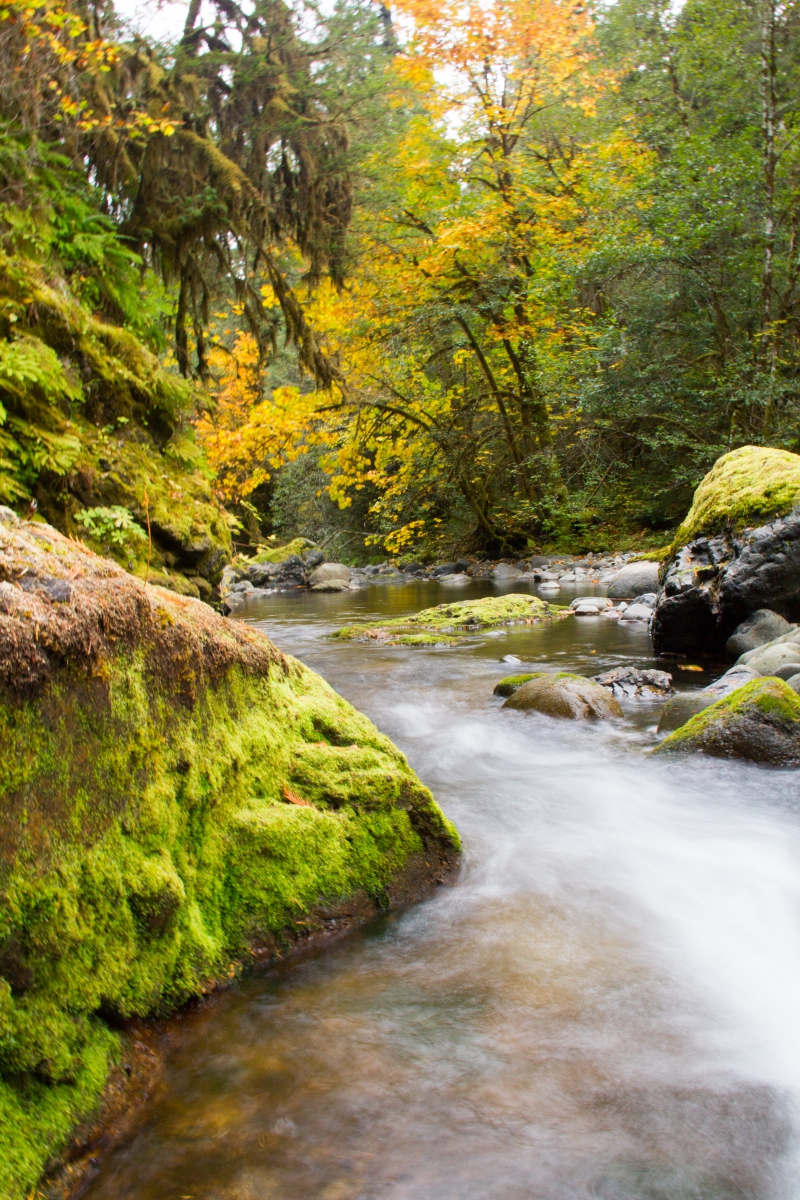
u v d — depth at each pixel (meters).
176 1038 1.95
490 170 17.55
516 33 14.56
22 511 5.45
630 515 19.39
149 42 9.69
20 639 1.71
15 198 6.57
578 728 5.22
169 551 6.69
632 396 15.12
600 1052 1.94
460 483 21.58
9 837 1.64
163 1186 1.50
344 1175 1.53
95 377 6.54
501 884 2.90
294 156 11.50
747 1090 1.82
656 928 2.60
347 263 14.32
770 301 14.84
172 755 2.23
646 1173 1.56
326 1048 1.93
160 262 9.95
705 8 16.30
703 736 4.35
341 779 2.82
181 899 2.06
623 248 14.21
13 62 6.67
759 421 15.05
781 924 2.68
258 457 16.34
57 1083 1.58
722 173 14.24
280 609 15.23
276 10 10.38
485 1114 1.71
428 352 19.59
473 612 10.99
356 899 2.63
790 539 6.92
